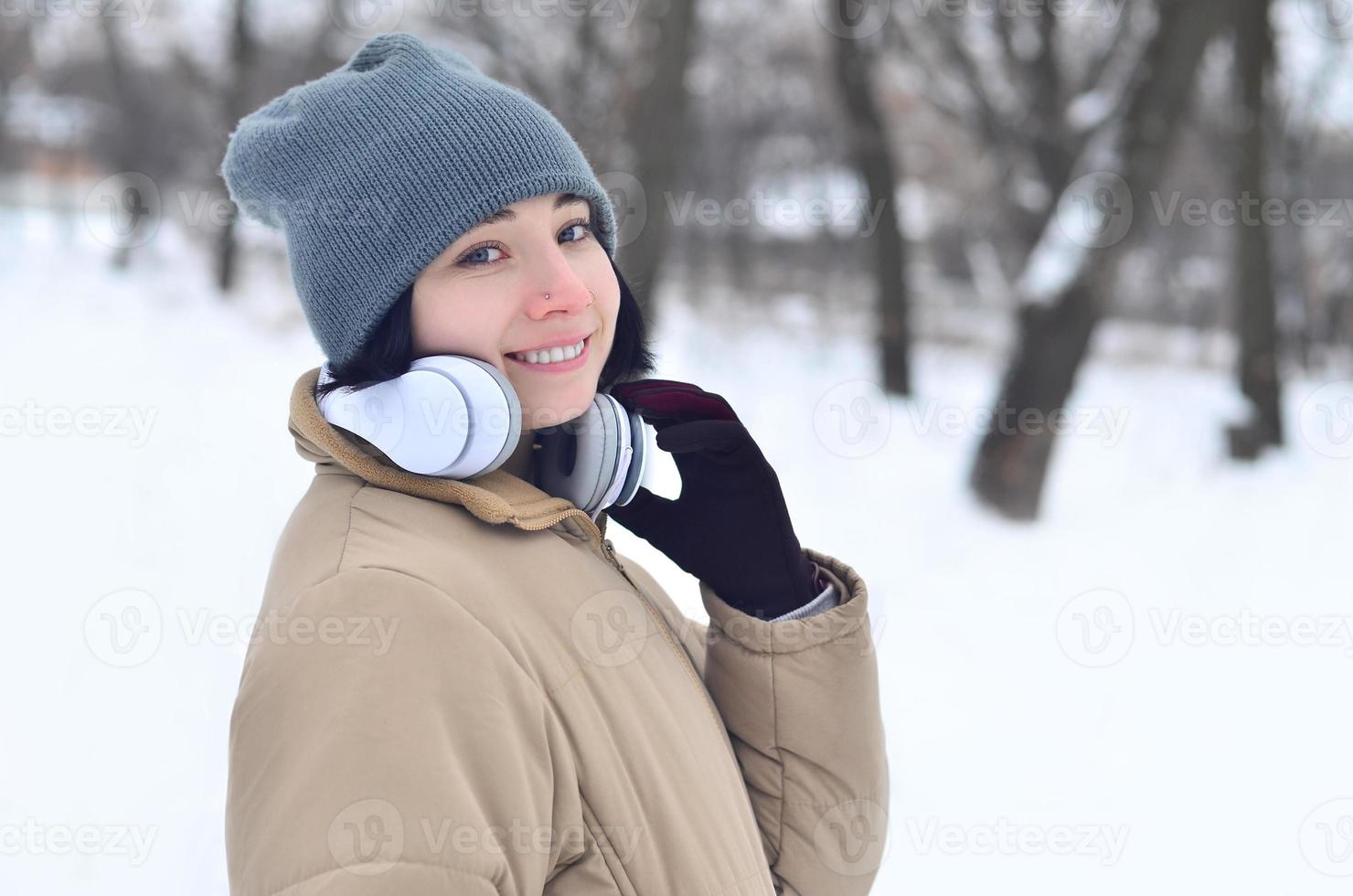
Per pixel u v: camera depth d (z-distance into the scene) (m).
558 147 0.99
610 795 0.86
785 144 12.05
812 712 1.09
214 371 7.15
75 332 8.15
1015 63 8.00
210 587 3.69
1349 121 10.38
